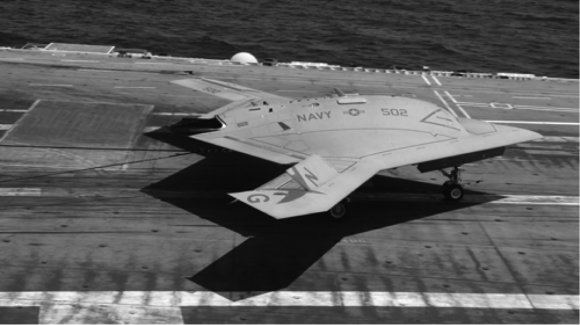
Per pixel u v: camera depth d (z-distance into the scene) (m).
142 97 40.62
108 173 30.20
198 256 23.59
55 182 28.91
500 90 47.31
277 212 20.55
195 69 47.56
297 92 43.41
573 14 105.50
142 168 31.00
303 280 22.45
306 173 23.12
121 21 85.38
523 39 87.56
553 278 23.38
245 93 32.66
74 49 51.22
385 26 91.94
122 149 33.00
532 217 28.06
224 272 22.67
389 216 27.52
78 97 39.72
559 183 31.73
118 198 27.80
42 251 23.31
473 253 24.86
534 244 25.77
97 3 94.88
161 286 21.64
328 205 21.55
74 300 20.66
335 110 28.14
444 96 44.88
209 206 27.56
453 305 21.48
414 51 79.31
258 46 78.00
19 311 19.98
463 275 23.28
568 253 25.19
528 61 77.25
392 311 21.00
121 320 19.86
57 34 77.06
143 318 20.00
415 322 20.50
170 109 38.97
